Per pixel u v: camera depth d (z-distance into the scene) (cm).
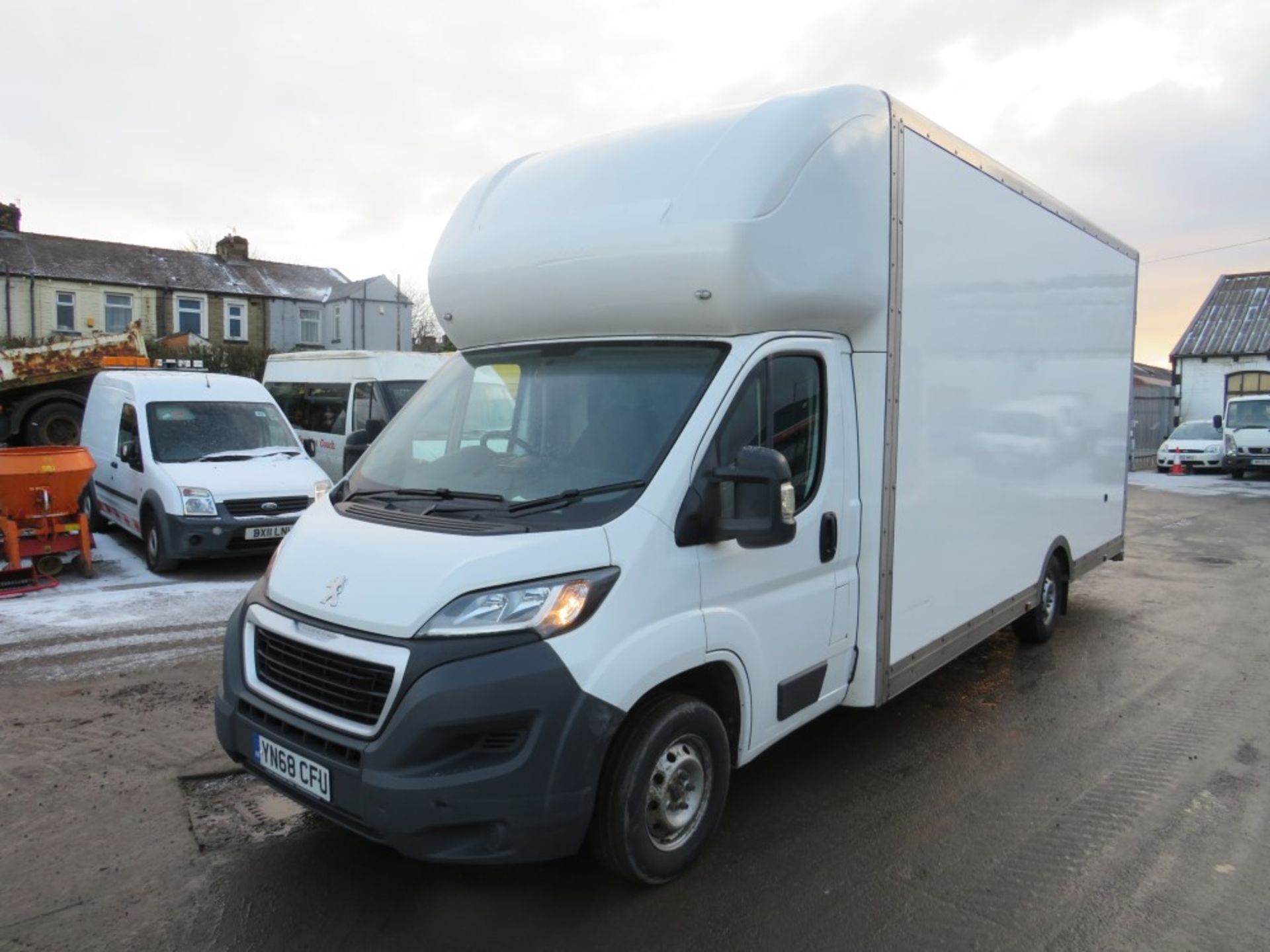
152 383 1002
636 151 405
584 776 297
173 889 340
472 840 295
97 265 3397
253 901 333
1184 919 331
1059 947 313
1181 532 1362
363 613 306
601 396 370
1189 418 3428
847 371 414
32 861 358
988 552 539
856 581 423
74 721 508
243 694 342
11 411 1558
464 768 289
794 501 372
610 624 304
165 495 874
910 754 482
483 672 288
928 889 348
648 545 319
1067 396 644
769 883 351
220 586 848
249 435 998
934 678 617
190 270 3625
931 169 441
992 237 508
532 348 416
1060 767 468
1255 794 438
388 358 1323
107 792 420
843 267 385
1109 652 686
